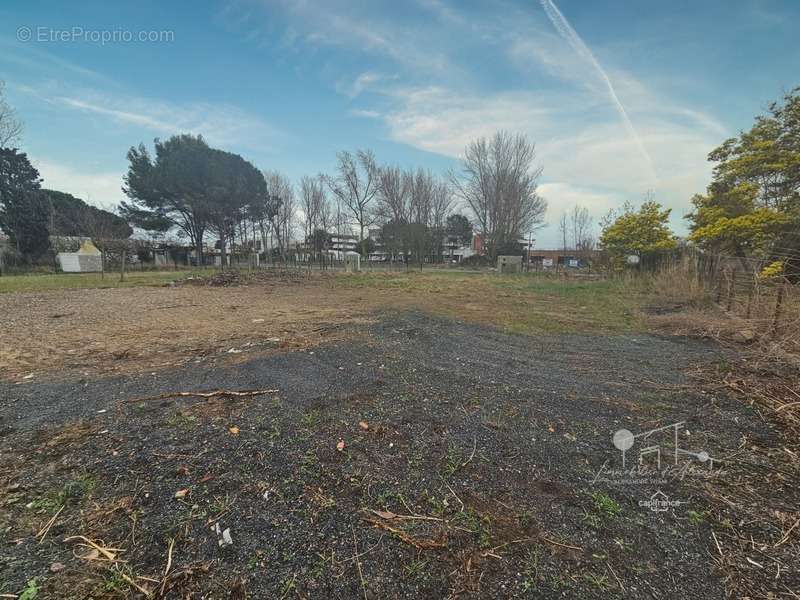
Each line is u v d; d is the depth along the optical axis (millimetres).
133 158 30453
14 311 6711
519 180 31594
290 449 2006
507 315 6734
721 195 13117
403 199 34531
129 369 3377
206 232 36188
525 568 1276
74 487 1657
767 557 1348
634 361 3840
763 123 12602
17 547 1323
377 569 1263
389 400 2701
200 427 2240
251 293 10516
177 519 1475
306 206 31922
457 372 3389
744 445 2158
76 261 23359
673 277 9242
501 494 1682
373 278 17109
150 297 9227
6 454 1930
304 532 1421
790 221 10375
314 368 3420
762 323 4637
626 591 1192
